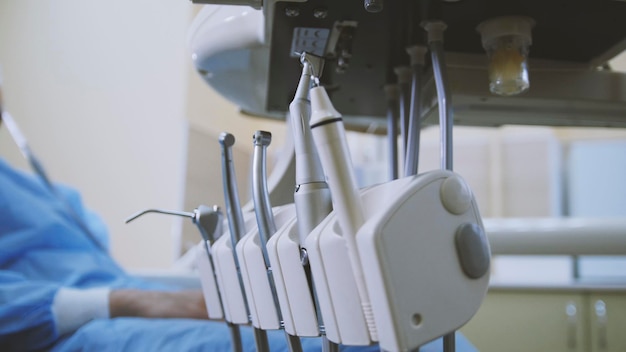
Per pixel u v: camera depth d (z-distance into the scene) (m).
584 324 1.24
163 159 1.68
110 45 1.93
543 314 1.26
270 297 0.44
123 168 1.79
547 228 1.17
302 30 0.56
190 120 1.60
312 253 0.37
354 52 0.63
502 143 2.87
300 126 0.41
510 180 2.83
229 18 0.70
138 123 1.82
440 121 0.52
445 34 0.59
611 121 0.79
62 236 1.03
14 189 1.04
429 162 2.07
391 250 0.32
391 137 0.75
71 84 1.92
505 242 1.19
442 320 0.34
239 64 0.75
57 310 0.77
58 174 1.82
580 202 2.84
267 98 0.82
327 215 0.39
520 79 0.55
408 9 0.52
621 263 2.16
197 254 0.57
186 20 1.82
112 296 0.79
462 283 0.36
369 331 0.34
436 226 0.35
